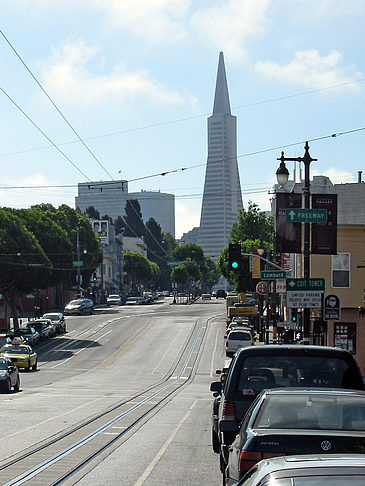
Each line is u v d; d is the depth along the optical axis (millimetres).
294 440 7098
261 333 59938
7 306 77312
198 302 139375
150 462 13531
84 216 110188
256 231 100875
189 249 195250
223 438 10711
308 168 27625
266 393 8219
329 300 28500
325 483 4609
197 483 11539
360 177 67750
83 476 12055
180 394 32062
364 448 7012
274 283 46125
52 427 18750
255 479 5062
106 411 23281
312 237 27625
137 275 176250
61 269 84625
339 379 10656
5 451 14648
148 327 74188
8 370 32562
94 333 70750
